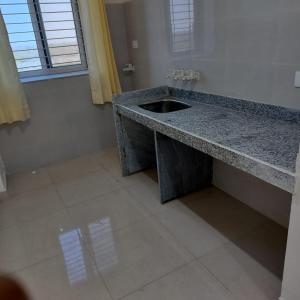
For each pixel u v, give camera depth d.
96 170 3.04
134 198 2.46
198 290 1.54
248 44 1.83
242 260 1.71
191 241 1.90
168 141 2.20
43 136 3.13
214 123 1.83
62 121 3.19
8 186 2.81
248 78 1.91
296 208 1.14
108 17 3.06
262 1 1.67
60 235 2.05
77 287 1.61
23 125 2.98
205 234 1.96
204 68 2.25
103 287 1.60
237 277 1.60
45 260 1.83
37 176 2.99
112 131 3.55
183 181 2.39
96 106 3.33
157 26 2.64
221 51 2.04
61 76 3.05
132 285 1.60
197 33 2.21
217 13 1.98
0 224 2.22
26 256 1.87
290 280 1.27
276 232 1.93
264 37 1.72
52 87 3.02
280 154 1.30
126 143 2.76
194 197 2.42
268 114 1.85
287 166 1.18
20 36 2.83
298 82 1.61
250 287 1.53
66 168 3.13
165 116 2.08
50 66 3.10
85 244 1.95
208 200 2.36
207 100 2.32
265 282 1.55
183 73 2.42
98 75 3.07
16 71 2.69
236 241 1.88
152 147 2.93
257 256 1.74
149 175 2.87
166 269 1.69
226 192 2.44
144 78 3.14
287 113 1.73
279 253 1.75
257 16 1.72
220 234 1.95
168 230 2.03
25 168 3.13
